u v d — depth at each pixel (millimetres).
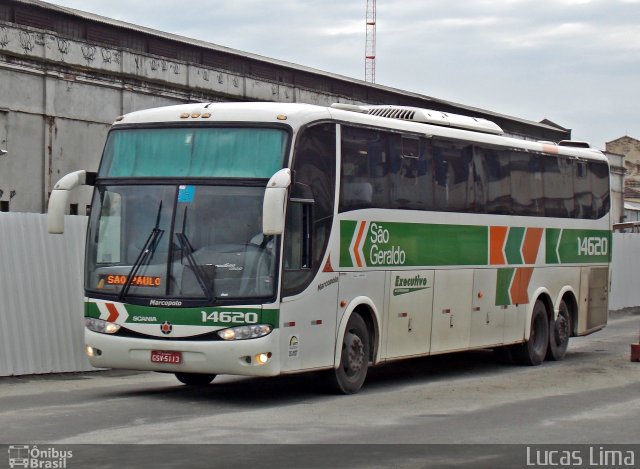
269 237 13648
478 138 18734
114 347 13984
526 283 20234
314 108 14648
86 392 15375
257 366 13508
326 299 14664
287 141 13945
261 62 49344
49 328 17812
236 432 11602
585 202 22609
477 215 18609
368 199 15633
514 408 14008
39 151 38562
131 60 41500
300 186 14125
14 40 37344
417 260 16891
